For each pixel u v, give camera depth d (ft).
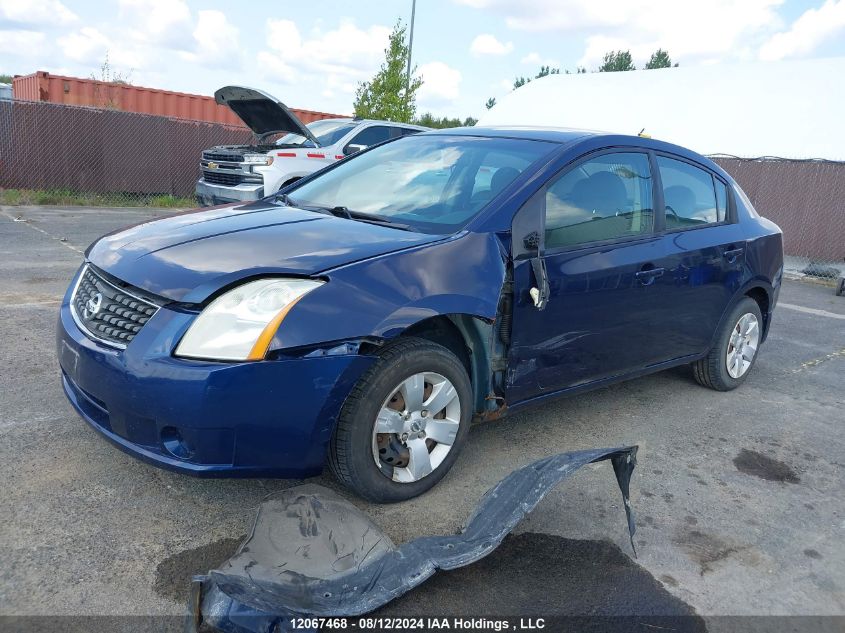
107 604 7.47
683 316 13.98
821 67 49.42
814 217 41.78
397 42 64.39
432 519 9.61
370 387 9.03
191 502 9.53
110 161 45.42
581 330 11.80
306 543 8.39
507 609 7.97
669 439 13.26
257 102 30.58
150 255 9.48
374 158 13.92
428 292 9.44
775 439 13.70
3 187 42.45
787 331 23.35
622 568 8.95
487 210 10.75
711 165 15.24
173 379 8.09
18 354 14.42
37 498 9.25
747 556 9.50
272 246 9.59
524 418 13.71
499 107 66.18
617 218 12.53
